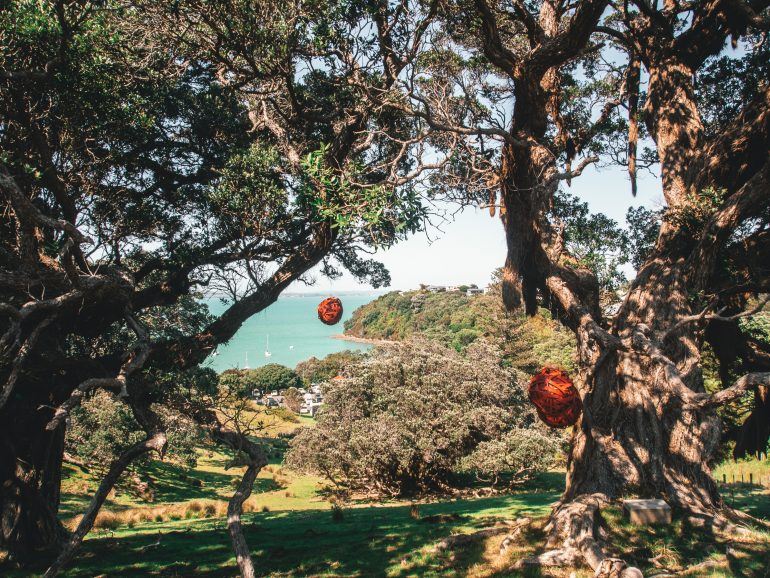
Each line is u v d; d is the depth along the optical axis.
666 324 11.81
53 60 9.00
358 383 37.22
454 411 34.41
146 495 29.70
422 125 13.30
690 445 10.91
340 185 8.91
